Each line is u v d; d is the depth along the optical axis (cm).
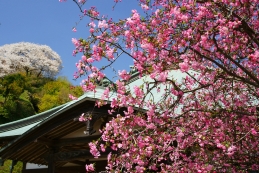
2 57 6994
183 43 507
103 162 983
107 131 563
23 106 4581
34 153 1009
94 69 533
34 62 7288
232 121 623
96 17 594
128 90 548
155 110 563
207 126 609
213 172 556
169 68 521
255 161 641
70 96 752
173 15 527
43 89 5369
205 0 536
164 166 562
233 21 542
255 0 558
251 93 686
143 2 630
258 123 628
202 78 692
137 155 523
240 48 584
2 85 4575
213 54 581
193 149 649
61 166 1066
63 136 890
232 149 511
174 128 574
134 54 517
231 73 543
